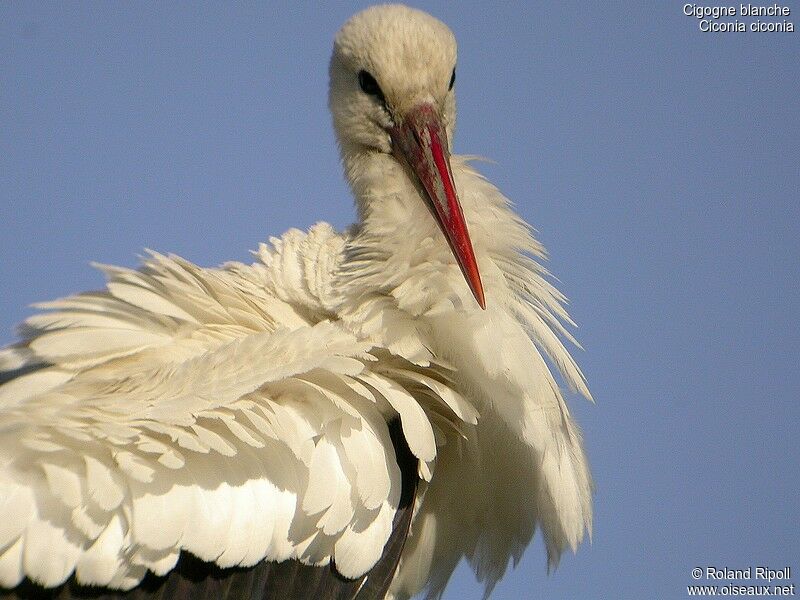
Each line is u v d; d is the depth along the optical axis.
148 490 9.20
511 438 10.39
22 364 9.80
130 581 9.13
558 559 10.56
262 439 9.55
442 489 10.76
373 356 10.12
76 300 10.20
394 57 11.20
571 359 10.54
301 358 9.84
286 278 10.67
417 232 10.42
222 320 10.34
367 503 9.66
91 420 9.32
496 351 10.05
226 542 9.34
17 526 8.91
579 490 10.63
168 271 10.41
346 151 11.53
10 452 9.05
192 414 9.41
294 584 9.65
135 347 9.98
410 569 10.86
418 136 11.05
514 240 10.68
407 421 9.84
